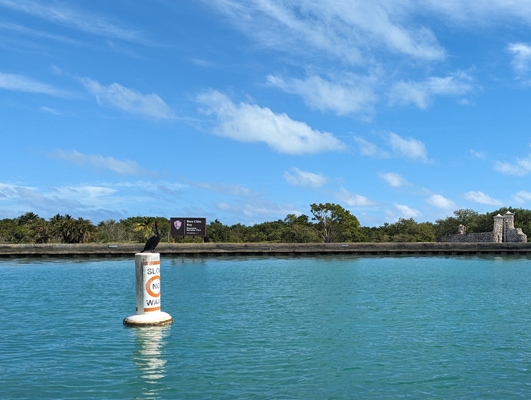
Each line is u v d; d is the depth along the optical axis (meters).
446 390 12.52
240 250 76.12
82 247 72.44
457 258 70.56
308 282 39.31
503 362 15.07
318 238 107.31
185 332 19.34
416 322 21.64
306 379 13.36
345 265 58.59
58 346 17.00
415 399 11.87
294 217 114.31
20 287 36.00
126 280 41.22
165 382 13.08
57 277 44.09
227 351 16.36
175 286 36.53
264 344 17.38
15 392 12.28
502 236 84.81
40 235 104.81
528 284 37.25
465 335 18.91
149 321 20.58
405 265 58.03
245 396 12.01
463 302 27.86
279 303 27.58
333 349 16.66
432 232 114.06
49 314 23.78
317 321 21.84
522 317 22.89
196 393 12.23
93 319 22.33
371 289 34.38
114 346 17.00
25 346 17.03
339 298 29.75
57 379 13.33
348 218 108.94
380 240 110.69
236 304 27.22
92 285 37.34
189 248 75.06
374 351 16.41
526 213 119.00
